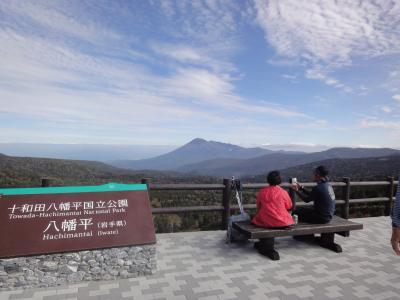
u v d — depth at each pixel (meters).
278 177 4.73
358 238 5.67
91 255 3.60
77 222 3.73
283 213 4.55
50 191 3.91
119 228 3.82
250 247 5.00
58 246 3.50
